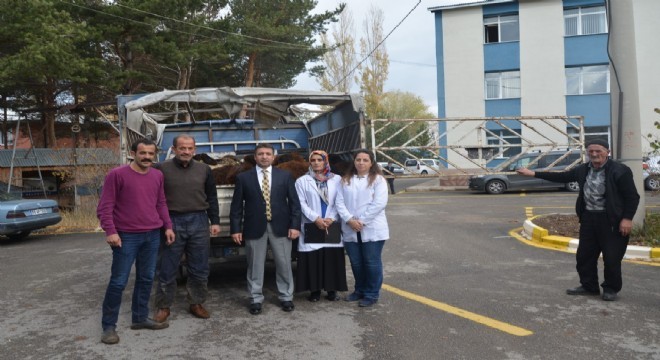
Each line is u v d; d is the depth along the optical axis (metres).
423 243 9.83
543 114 24.95
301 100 8.81
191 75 23.38
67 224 15.11
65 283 7.59
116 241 4.84
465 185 24.17
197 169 5.57
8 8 14.62
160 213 5.25
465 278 7.05
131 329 5.32
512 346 4.55
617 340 4.62
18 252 11.00
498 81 25.53
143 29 18.05
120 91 19.94
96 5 17.59
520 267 7.59
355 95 8.71
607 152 5.88
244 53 22.36
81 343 4.94
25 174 20.39
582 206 6.06
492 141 25.52
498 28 25.53
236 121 11.64
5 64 14.71
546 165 20.38
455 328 5.06
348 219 5.83
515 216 13.25
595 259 6.01
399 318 5.44
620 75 8.48
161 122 13.80
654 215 9.95
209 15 22.47
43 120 23.39
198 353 4.61
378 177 5.90
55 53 14.46
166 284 5.40
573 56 24.61
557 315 5.37
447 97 25.89
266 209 5.74
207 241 5.65
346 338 4.89
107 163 16.48
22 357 4.61
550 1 24.73
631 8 8.45
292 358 4.43
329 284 6.05
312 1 24.19
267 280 7.41
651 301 5.76
